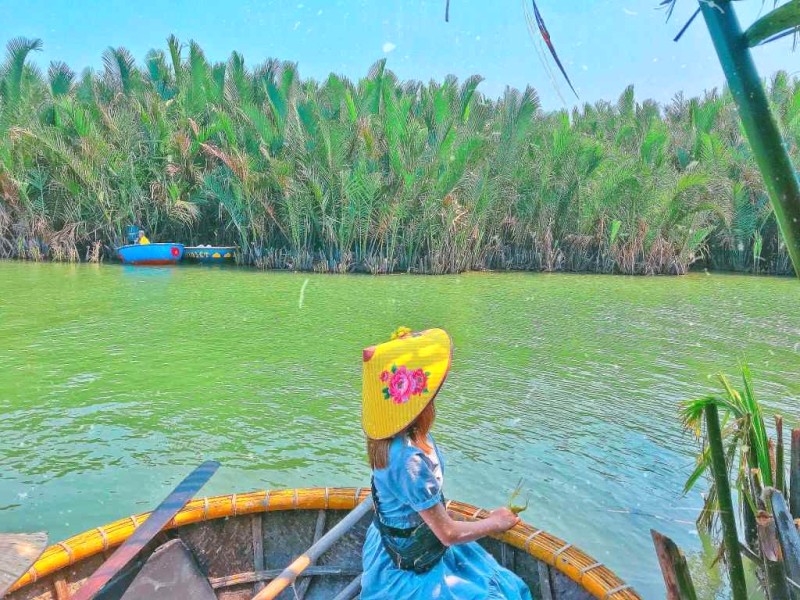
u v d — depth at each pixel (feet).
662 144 78.38
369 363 7.95
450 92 86.12
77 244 79.05
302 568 9.16
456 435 21.07
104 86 95.25
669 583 6.21
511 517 8.32
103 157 74.02
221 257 74.02
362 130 72.28
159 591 9.90
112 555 9.30
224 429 21.35
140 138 76.79
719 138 82.79
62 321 38.52
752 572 13.39
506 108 75.10
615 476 18.26
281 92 80.43
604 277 67.26
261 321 39.09
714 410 6.61
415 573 8.04
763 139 4.49
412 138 70.90
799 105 69.05
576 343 33.83
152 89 91.09
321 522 11.45
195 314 41.24
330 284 58.13
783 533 6.56
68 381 26.40
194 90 85.97
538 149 76.38
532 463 18.99
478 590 8.02
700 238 70.59
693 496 17.17
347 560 11.20
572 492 17.35
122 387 25.63
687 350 32.55
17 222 78.02
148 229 78.79
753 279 65.87
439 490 7.78
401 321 39.55
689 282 62.75
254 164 72.23
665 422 22.33
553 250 73.87
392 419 7.69
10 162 73.51
